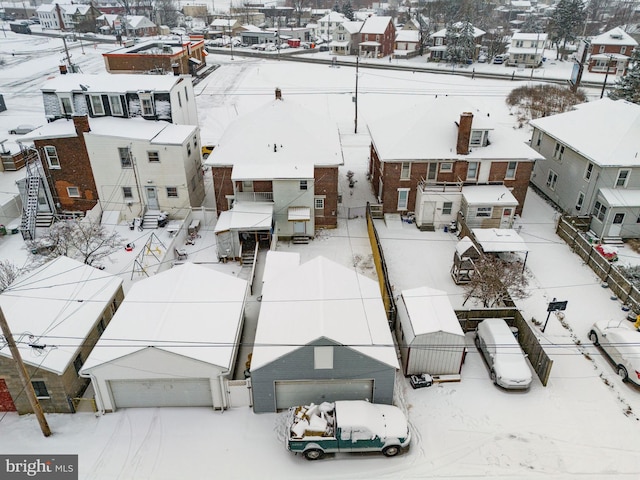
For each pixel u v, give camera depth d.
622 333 23.53
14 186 40.56
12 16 159.12
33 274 25.52
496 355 22.72
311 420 19.30
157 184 35.38
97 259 30.64
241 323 23.41
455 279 29.55
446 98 38.62
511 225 34.53
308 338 19.67
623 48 85.19
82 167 35.00
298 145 34.59
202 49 90.56
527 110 60.97
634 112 35.34
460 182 34.66
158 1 167.00
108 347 20.44
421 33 104.50
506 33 119.69
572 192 36.41
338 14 126.69
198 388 21.02
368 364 19.98
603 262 29.45
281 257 28.50
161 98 36.91
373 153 40.84
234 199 33.94
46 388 20.47
